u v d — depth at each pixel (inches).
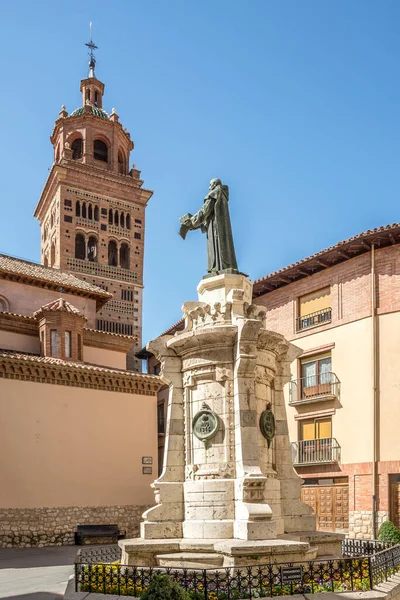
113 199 2874.0
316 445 1390.3
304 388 1456.7
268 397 689.6
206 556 565.6
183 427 678.5
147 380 1519.4
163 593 430.6
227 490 622.2
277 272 1509.6
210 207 751.7
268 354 694.5
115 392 1476.4
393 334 1283.2
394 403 1251.8
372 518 1229.7
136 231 2908.5
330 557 624.4
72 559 1000.2
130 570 559.8
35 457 1318.9
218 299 711.7
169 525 632.4
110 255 2861.7
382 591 502.0
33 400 1344.7
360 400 1314.0
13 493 1272.1
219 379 657.6
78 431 1393.9
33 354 1539.1
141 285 2842.0
